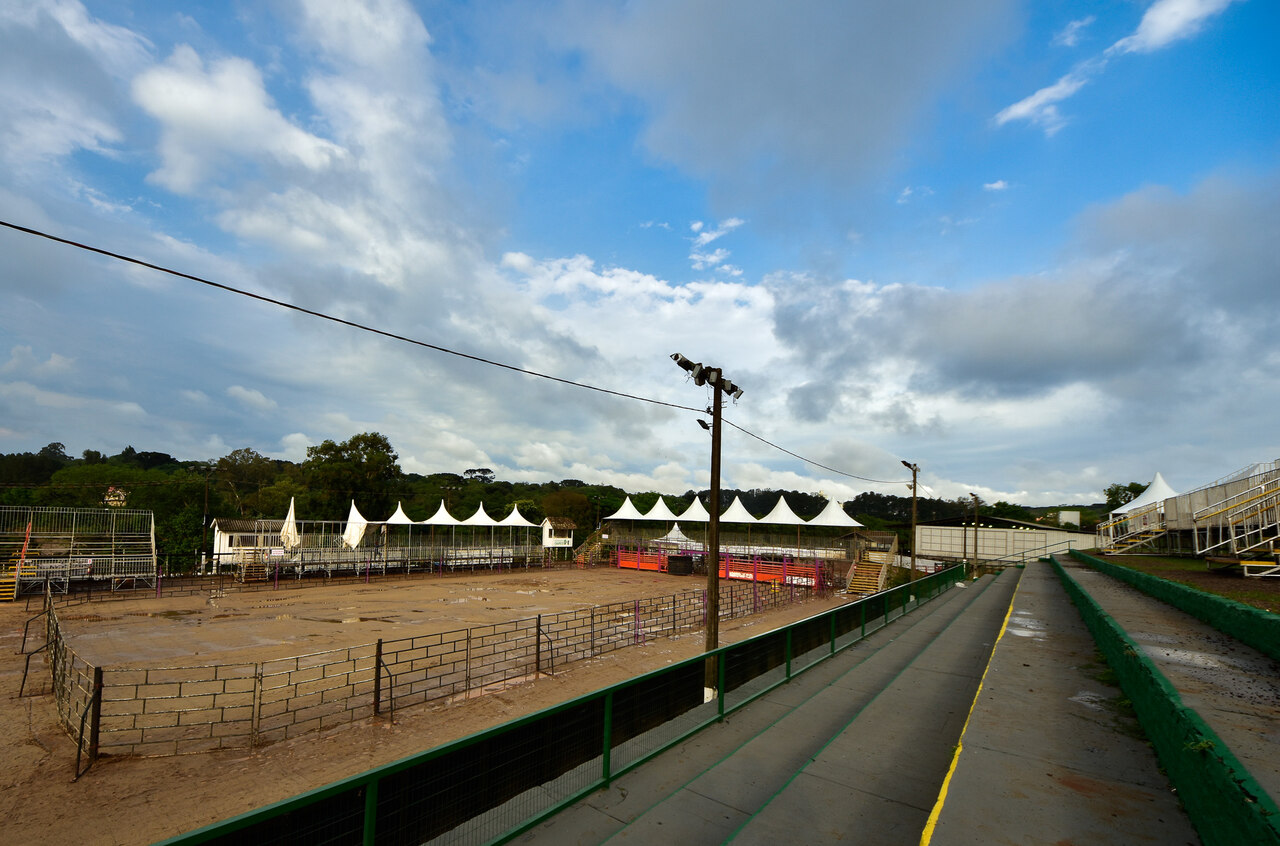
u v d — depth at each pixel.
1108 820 4.68
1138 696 7.18
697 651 17.89
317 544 40.38
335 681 13.80
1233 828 3.55
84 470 53.66
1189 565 20.91
